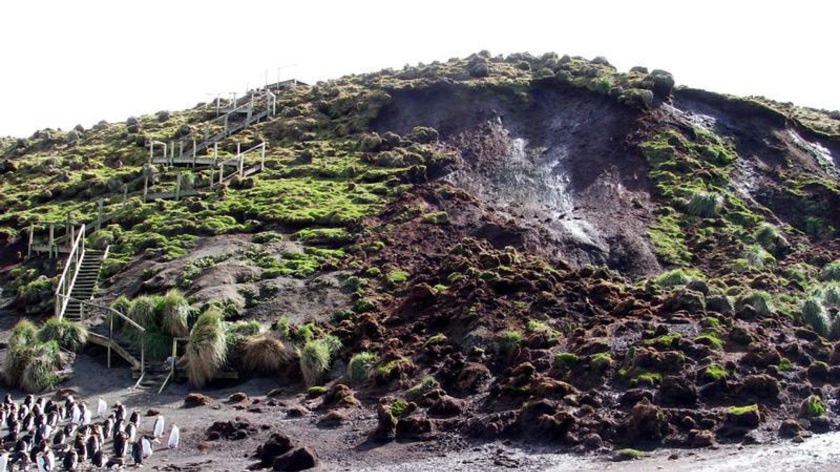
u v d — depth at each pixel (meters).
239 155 57.22
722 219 50.84
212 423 31.20
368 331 36.94
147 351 38.38
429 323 36.91
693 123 62.22
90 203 56.31
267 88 77.62
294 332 37.25
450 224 48.09
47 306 44.00
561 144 60.22
